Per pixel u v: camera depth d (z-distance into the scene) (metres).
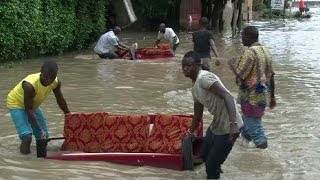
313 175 7.84
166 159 8.01
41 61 15.95
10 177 7.62
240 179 7.72
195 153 8.19
